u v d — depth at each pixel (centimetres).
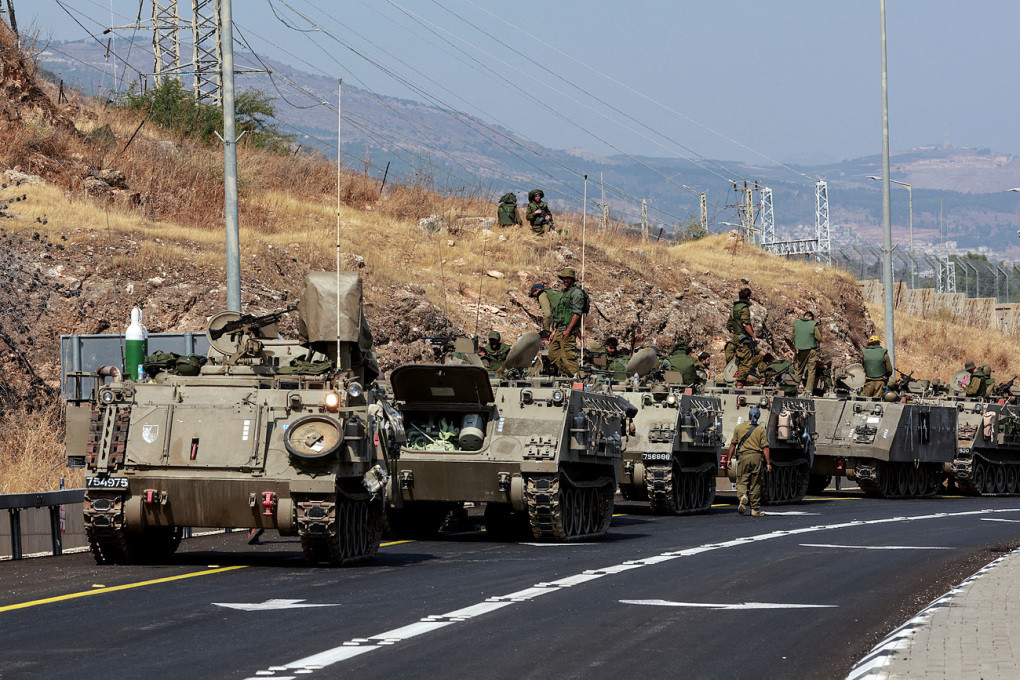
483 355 6359
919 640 2542
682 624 2919
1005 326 19950
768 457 7219
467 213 12688
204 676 2258
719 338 12462
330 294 4316
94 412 4097
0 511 4284
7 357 7200
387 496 4588
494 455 5162
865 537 5253
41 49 11162
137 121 11831
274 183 11775
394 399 5434
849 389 9675
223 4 6256
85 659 2416
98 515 3962
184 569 3934
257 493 3934
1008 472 10194
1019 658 2334
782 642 2702
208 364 4319
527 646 2611
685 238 17125
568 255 11838
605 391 6356
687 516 6700
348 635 2700
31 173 9469
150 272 8131
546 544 5050
